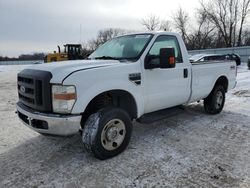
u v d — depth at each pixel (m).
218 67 6.01
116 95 4.04
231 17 50.44
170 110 5.02
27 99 3.76
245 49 36.03
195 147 4.18
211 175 3.26
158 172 3.36
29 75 3.61
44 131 3.44
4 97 9.43
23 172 3.41
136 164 3.59
